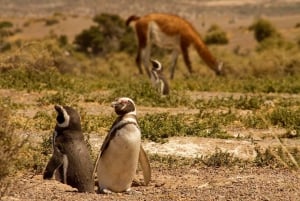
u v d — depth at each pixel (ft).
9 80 156.97
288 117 122.42
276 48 351.25
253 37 544.62
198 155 97.76
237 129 118.42
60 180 73.61
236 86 179.83
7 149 67.87
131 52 417.08
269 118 122.72
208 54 226.58
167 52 372.79
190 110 137.59
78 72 237.86
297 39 423.64
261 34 491.72
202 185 79.10
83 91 156.46
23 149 90.07
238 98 155.53
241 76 222.07
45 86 156.04
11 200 66.85
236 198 69.41
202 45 225.76
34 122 113.70
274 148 99.40
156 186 80.38
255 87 177.37
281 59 260.83
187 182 82.02
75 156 73.05
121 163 75.15
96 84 169.89
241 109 140.77
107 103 142.61
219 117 125.49
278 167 90.84
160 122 111.65
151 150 99.45
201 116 125.70
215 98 151.12
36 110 129.39
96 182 80.43
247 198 69.41
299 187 75.10
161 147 100.68
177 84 181.57
